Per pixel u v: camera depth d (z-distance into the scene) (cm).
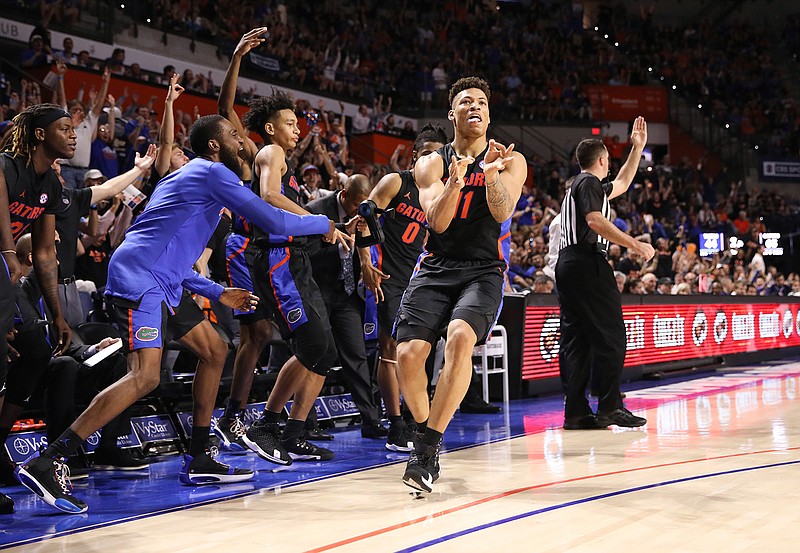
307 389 448
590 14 2367
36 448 432
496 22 2139
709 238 1672
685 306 1002
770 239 1833
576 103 1986
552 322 821
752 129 2233
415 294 365
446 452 462
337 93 1639
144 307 348
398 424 491
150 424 478
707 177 2025
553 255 767
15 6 1205
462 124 372
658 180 1869
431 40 1966
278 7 1666
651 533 267
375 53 1861
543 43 2144
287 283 437
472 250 365
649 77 2203
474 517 296
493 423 597
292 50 1614
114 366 450
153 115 1070
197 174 356
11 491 385
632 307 891
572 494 332
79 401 456
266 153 411
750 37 2416
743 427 529
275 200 398
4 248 334
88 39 1286
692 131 2120
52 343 427
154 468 444
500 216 348
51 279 373
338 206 542
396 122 1750
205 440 390
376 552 253
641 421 545
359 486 370
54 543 280
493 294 356
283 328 442
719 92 2284
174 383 484
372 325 556
